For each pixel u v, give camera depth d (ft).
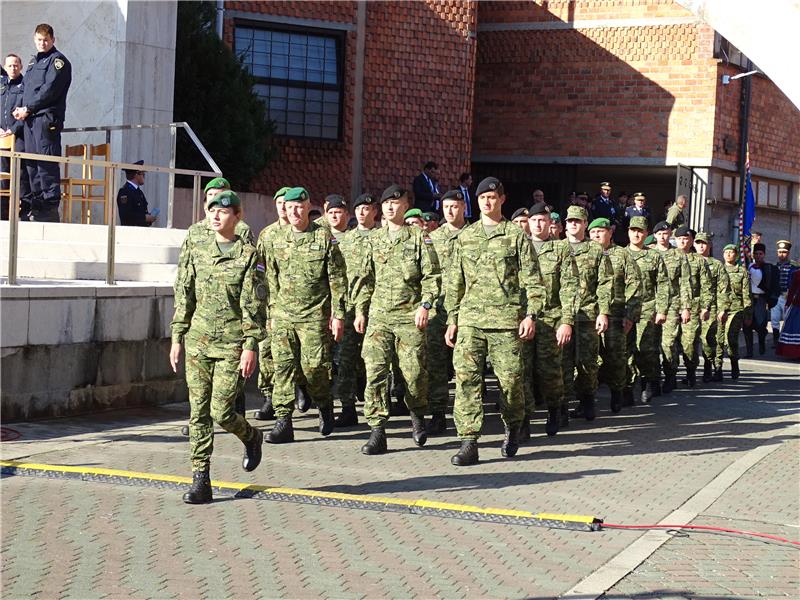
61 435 31.37
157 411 36.32
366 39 77.61
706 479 29.66
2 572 19.15
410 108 79.20
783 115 96.63
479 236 30.63
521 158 92.89
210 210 24.64
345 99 77.05
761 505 26.89
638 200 76.84
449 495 26.43
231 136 64.44
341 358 35.42
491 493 26.81
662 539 23.22
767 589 20.07
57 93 44.91
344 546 21.65
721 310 54.13
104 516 23.04
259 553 20.92
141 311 36.73
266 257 32.27
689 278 49.37
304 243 31.71
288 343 32.09
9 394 32.37
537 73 92.07
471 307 30.58
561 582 19.89
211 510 23.97
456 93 80.43
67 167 55.47
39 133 44.91
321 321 32.14
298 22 75.10
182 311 24.99
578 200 76.54
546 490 27.43
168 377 38.06
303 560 20.59
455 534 22.93
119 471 26.68
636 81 88.99
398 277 31.86
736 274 55.88
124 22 56.59
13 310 32.24
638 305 42.04
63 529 21.93
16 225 33.35
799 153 99.35
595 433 36.78
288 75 75.72
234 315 24.71
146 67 57.62
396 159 79.00
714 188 88.53
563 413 38.01
